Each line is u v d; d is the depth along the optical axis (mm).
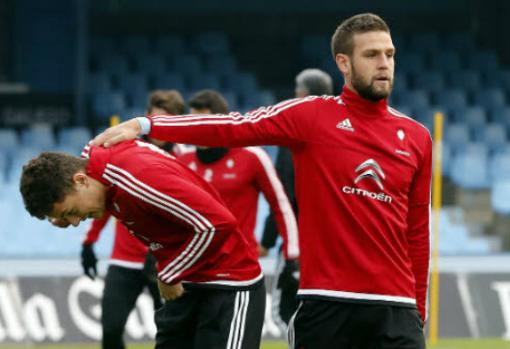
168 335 22844
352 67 20281
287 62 87562
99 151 19812
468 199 66562
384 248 20172
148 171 19625
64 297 43469
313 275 20328
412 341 20297
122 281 31484
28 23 81500
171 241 20781
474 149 70312
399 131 20500
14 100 78500
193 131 20328
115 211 20188
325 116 20391
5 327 43062
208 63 84562
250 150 28906
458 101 80562
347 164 20125
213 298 21969
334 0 89500
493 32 89188
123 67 82750
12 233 55812
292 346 20812
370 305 20062
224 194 28812
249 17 89000
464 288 45312
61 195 19312
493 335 44906
